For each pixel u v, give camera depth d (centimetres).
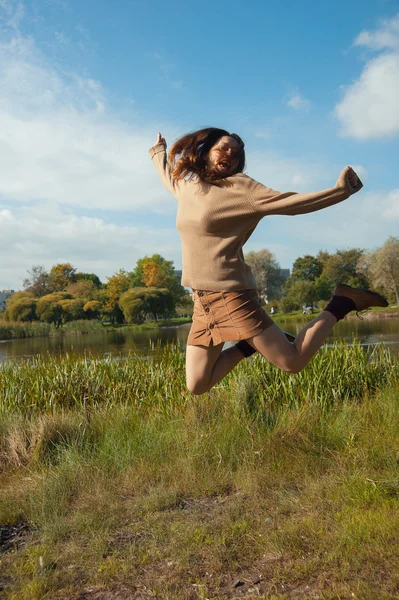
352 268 7044
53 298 5341
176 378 708
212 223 234
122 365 815
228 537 277
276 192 226
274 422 487
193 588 233
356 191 216
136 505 338
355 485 325
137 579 244
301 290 6475
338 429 449
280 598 215
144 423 505
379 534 260
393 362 729
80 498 358
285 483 358
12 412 575
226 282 238
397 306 4388
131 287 6612
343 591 217
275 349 242
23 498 357
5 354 2125
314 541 262
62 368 772
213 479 373
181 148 251
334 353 715
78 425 483
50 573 253
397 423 455
